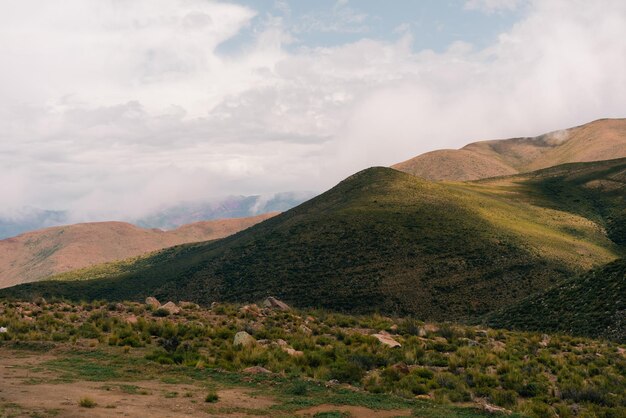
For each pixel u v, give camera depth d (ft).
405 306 287.69
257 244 448.24
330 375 67.87
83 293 456.04
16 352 75.10
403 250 361.51
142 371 65.72
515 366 84.53
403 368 73.77
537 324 191.11
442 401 58.59
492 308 275.59
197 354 75.36
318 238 410.52
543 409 59.41
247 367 70.64
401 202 462.60
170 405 48.19
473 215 428.15
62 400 46.39
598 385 76.89
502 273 318.04
